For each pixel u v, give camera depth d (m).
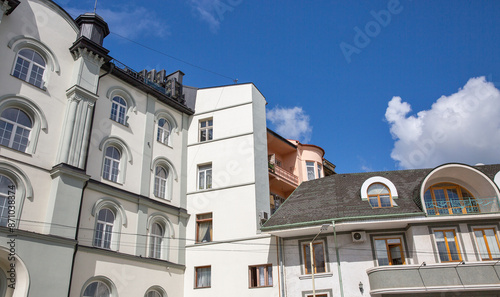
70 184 19.47
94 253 20.06
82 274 19.20
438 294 19.59
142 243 22.81
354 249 21.94
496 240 20.88
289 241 23.45
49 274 17.45
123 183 23.02
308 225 21.69
